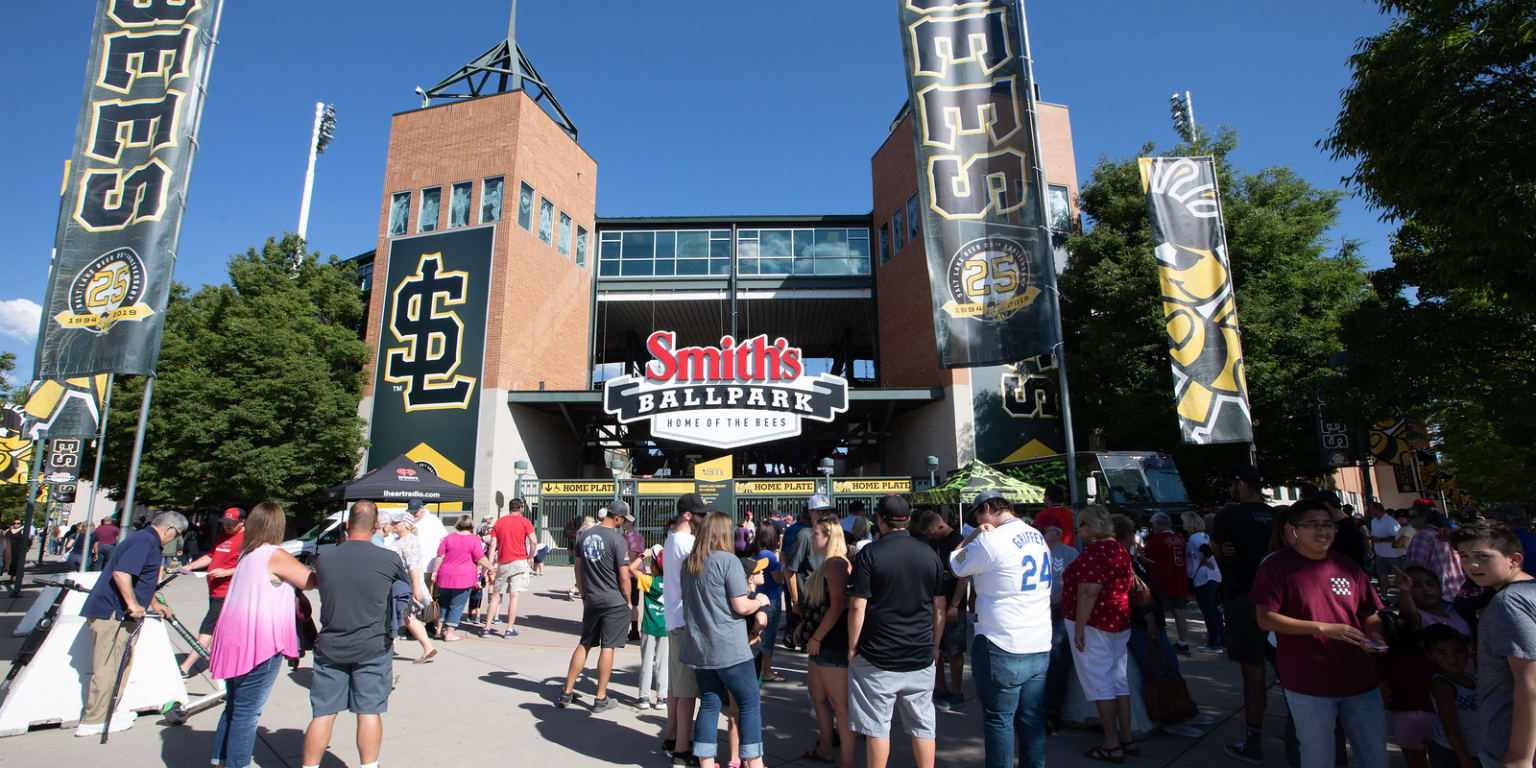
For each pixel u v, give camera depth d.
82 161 8.79
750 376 22.41
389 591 4.70
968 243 8.93
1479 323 12.52
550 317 25.20
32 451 21.34
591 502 21.84
